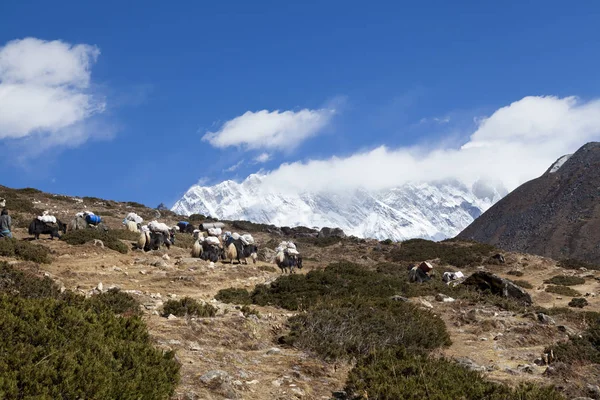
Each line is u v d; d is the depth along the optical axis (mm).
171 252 29234
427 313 14836
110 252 25641
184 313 12305
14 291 11680
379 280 22328
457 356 12648
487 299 21047
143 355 7191
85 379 5945
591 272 43656
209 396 7496
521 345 14406
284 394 8266
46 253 21938
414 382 8227
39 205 45125
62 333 6766
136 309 12523
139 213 53875
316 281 20797
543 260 48625
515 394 8172
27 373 5629
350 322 12242
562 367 11055
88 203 53906
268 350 10617
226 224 61625
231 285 20906
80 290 15594
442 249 52031
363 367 9047
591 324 17391
